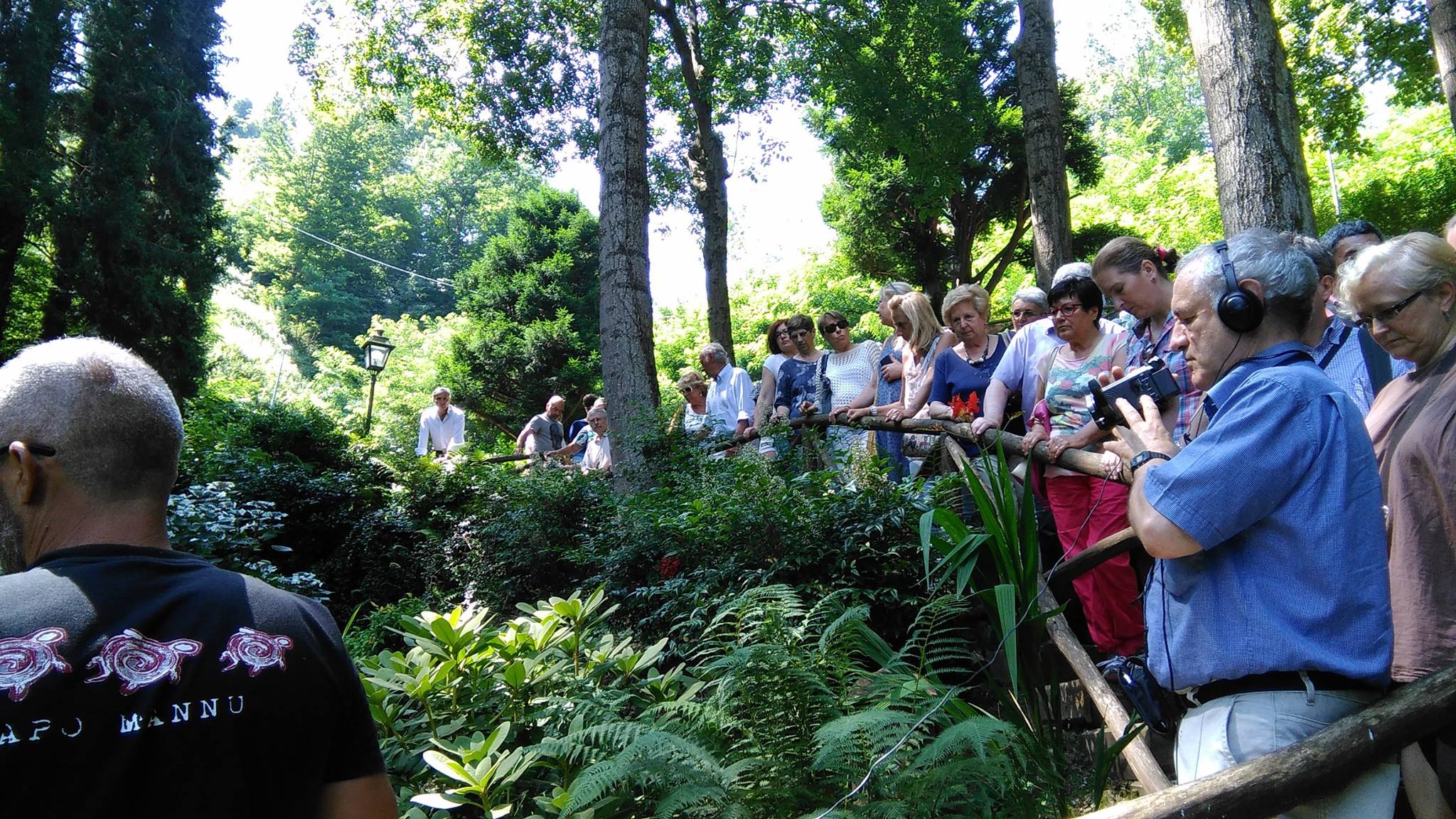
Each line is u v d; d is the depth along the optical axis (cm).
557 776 304
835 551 451
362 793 157
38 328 2480
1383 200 2247
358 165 6106
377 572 973
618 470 807
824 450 625
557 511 720
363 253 6012
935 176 1722
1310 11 1955
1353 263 266
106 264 2333
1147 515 197
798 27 1755
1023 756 265
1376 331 260
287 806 145
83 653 137
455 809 297
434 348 3694
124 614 142
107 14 2375
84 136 2386
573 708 298
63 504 152
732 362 1574
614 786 261
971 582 390
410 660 338
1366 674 184
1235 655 191
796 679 265
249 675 145
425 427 1405
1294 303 205
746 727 272
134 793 135
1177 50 2169
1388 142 2547
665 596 489
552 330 3078
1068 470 417
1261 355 206
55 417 152
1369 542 190
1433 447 235
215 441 1116
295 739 147
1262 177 635
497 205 6006
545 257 3344
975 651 419
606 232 967
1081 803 280
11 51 2169
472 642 336
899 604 437
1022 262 2527
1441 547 234
